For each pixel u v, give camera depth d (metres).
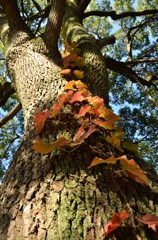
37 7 2.32
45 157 0.70
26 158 0.74
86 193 0.60
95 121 0.69
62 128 0.76
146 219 0.52
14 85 1.15
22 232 0.55
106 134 0.72
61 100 0.76
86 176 0.63
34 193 0.63
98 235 0.52
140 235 0.52
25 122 0.90
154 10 2.20
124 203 0.58
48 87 0.97
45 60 1.10
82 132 0.68
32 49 1.14
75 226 0.54
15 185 0.68
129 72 1.95
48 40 1.15
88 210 0.57
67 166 0.66
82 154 0.68
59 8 1.16
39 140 0.64
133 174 0.62
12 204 0.63
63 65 1.11
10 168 0.76
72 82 0.90
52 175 0.65
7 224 0.59
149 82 2.20
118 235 0.52
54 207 0.58
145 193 0.62
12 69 1.15
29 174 0.68
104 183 0.62
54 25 1.15
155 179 0.70
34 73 1.04
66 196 0.60
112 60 1.91
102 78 1.14
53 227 0.54
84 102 0.81
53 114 0.75
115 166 0.66
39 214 0.58
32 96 0.97
